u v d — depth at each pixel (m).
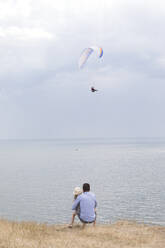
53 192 79.81
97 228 13.48
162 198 68.50
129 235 12.59
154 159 184.12
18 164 168.75
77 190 13.92
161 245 11.12
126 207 59.09
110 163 164.38
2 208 61.25
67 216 53.47
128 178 106.00
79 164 162.00
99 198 70.12
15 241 9.68
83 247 9.99
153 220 47.25
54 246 9.58
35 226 13.12
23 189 85.50
